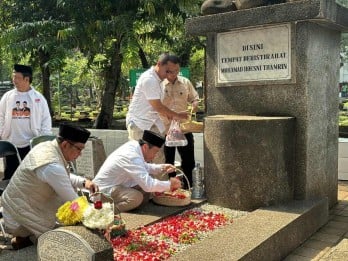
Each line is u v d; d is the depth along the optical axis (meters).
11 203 3.53
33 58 12.74
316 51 4.91
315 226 4.64
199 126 5.48
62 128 3.43
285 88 4.91
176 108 5.73
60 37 9.95
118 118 16.08
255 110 5.16
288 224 4.03
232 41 5.22
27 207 3.49
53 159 3.37
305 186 4.88
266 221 4.10
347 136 9.08
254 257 3.44
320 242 4.36
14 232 3.66
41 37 10.32
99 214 2.60
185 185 5.68
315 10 4.47
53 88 27.27
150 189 4.38
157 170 4.75
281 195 4.77
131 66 10.52
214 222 4.32
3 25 12.31
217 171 4.94
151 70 5.21
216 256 3.28
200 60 18.05
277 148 4.70
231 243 3.54
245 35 5.11
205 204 5.05
